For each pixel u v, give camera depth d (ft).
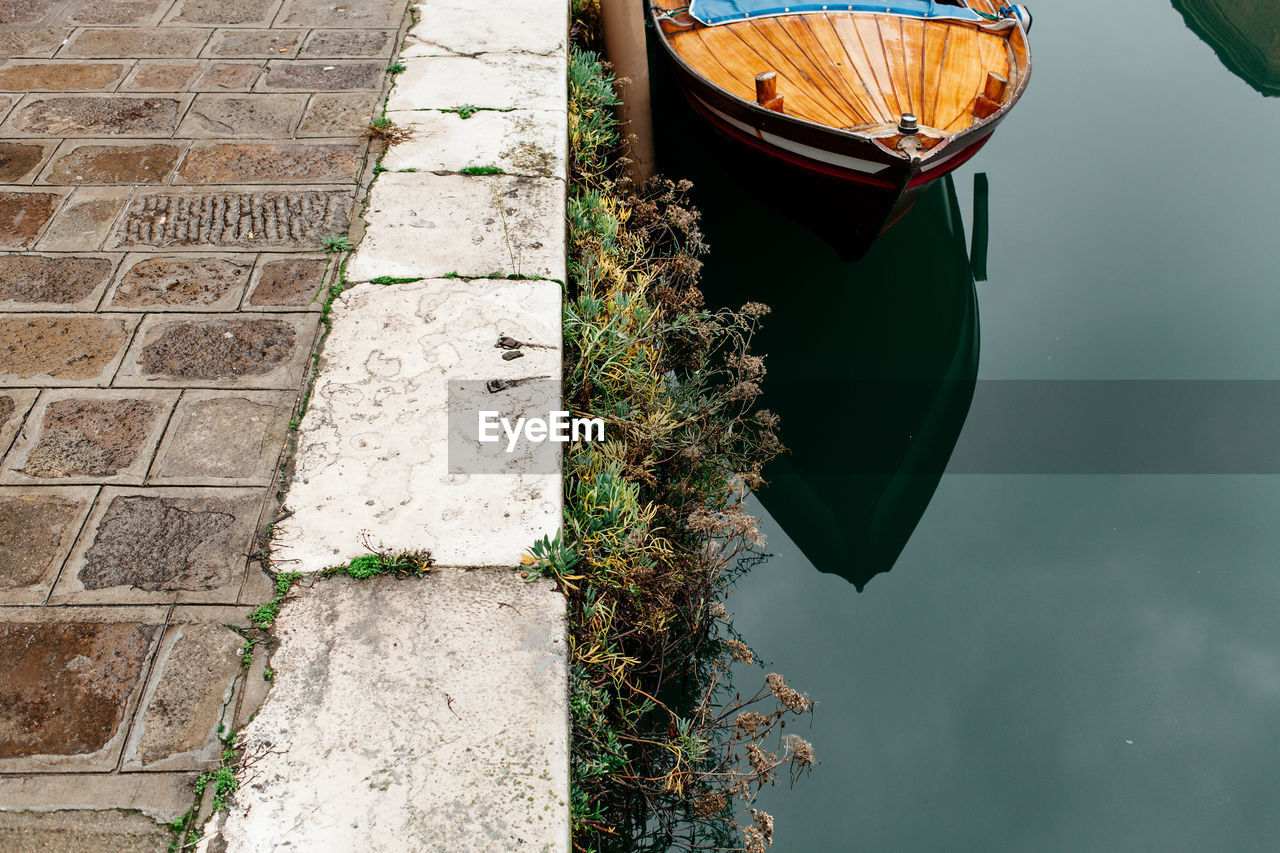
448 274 12.12
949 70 19.13
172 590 8.82
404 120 14.65
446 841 7.29
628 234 15.70
